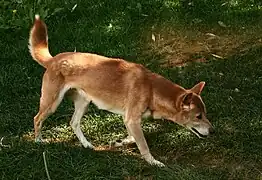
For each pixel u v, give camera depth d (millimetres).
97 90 6438
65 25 9156
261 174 6137
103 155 6395
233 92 7535
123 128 7078
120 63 6484
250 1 9633
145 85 6324
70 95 6746
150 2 9625
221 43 8922
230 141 6609
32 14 9180
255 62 8289
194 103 6246
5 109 7344
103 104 6508
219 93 7500
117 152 6660
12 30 9078
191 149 6617
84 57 6516
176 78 7961
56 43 8734
